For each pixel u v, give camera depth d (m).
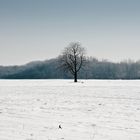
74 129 11.75
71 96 31.17
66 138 10.05
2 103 23.64
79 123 13.23
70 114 16.41
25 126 12.52
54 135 10.57
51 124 13.02
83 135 10.55
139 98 27.31
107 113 16.69
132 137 10.15
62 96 31.31
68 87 53.88
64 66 91.56
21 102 24.48
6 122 13.68
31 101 25.44
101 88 48.59
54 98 28.66
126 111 17.50
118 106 20.45
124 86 55.53
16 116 15.76
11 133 10.98
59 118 14.86
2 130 11.61
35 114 16.52
